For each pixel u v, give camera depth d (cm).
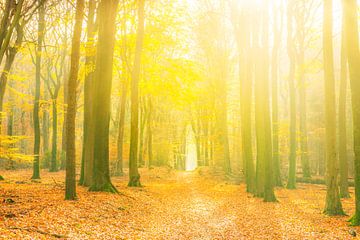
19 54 3728
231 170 3716
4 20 1448
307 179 3166
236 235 1184
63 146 3834
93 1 2203
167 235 1141
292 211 1645
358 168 1264
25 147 4816
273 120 2714
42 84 4512
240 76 2895
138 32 2502
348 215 1484
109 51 1822
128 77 2980
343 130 2084
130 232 1108
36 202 1260
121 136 3306
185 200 2061
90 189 1783
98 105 1811
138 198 1852
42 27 2659
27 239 807
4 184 1922
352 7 1285
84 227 1044
